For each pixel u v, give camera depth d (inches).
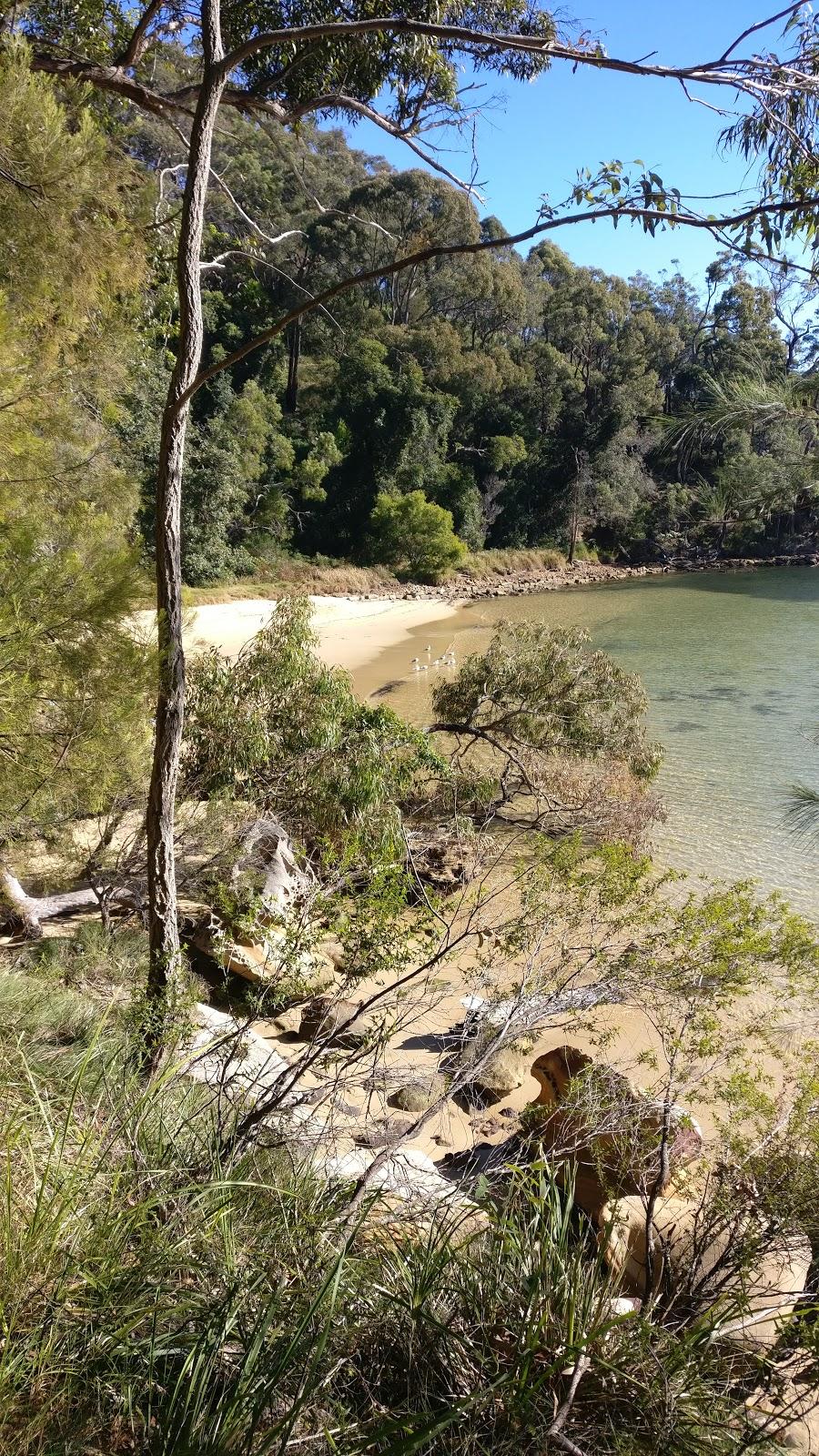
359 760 370.0
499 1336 93.0
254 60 327.6
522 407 2331.4
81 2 321.4
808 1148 131.0
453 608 1642.5
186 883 296.7
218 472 1562.5
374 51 310.0
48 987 184.2
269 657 403.2
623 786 502.3
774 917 165.3
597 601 1723.7
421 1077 165.9
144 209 231.8
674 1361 92.1
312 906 152.9
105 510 206.1
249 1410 74.0
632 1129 146.3
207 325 1550.2
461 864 315.9
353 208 1748.3
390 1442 78.4
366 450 2038.6
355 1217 108.7
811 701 863.7
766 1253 118.9
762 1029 170.1
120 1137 110.8
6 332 167.5
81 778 173.3
